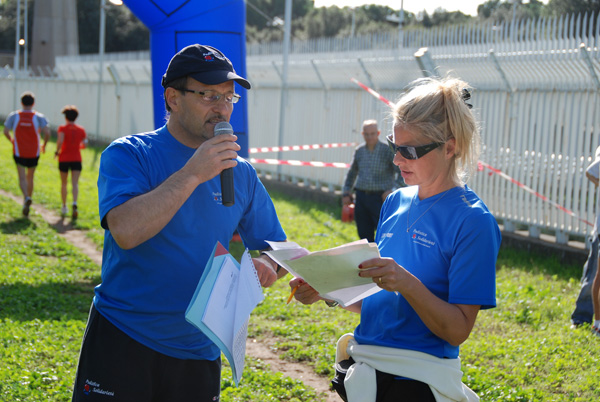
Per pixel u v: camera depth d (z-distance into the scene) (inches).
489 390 211.9
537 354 246.1
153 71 386.3
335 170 636.1
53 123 1296.8
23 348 233.5
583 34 400.8
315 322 288.4
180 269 116.7
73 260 386.6
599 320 269.4
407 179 111.7
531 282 356.5
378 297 114.8
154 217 104.4
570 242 431.5
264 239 134.0
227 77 113.3
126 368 116.3
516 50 440.8
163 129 122.1
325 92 647.8
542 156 438.3
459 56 479.2
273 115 735.7
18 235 447.8
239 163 129.0
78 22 2546.8
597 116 401.4
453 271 105.6
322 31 2346.2
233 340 106.7
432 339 110.0
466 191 110.6
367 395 109.6
